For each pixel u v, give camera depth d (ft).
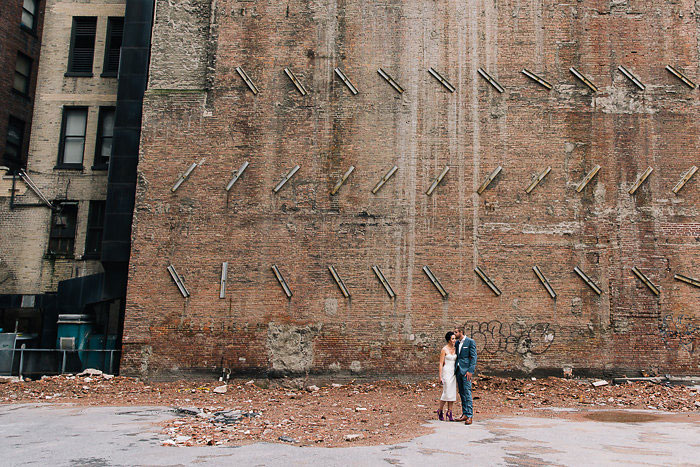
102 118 66.95
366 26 54.75
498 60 53.57
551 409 38.78
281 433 28.07
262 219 51.78
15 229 63.72
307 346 49.60
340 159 52.60
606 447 24.61
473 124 52.60
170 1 56.08
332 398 43.27
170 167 52.85
